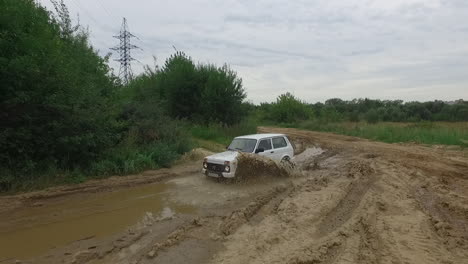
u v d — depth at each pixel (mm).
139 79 27047
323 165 14234
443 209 7781
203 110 25312
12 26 9164
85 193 9172
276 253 5273
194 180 10891
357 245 5590
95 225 6836
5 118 9172
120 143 12977
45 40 9852
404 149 19016
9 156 9117
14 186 8789
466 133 24125
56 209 7852
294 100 46938
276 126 41531
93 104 11312
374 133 27688
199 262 5016
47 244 5883
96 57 14008
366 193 9016
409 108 57719
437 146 20844
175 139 14961
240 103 26156
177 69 25875
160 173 11547
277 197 8867
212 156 10766
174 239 5875
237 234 6168
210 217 7203
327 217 7137
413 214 7230
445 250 5410
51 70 9719
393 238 5852
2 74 8703
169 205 8203
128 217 7332
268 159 10984
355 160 15109
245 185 10164
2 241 6012
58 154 10445
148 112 15031
